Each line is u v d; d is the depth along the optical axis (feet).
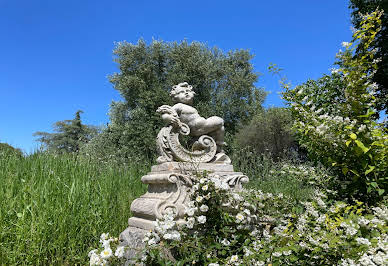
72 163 18.28
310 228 8.25
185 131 12.66
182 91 13.70
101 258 8.99
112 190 16.76
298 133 11.35
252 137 54.08
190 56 52.13
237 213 10.68
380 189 9.16
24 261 10.94
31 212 11.39
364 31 10.01
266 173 23.44
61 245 11.72
